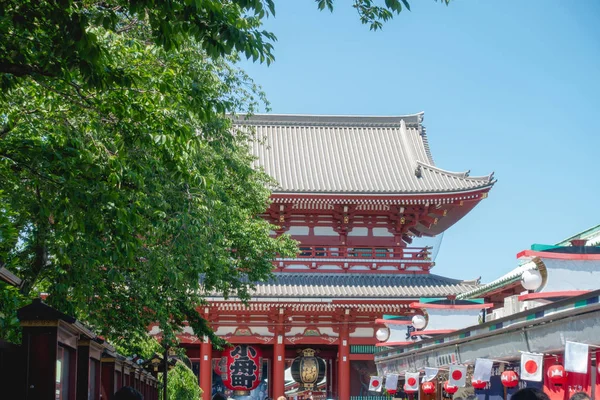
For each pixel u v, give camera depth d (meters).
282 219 61.59
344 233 62.44
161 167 20.59
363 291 59.44
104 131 18.12
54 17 12.50
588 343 18.33
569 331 19.20
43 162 16.92
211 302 57.72
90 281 23.47
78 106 17.41
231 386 60.59
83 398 16.20
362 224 63.03
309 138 71.31
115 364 21.98
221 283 37.78
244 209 35.84
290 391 69.06
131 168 19.14
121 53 18.31
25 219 21.47
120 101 16.03
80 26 12.56
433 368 31.34
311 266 61.59
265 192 36.94
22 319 13.62
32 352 13.55
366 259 61.72
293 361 61.88
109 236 19.39
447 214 63.53
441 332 37.25
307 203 60.66
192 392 48.50
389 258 61.91
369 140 71.38
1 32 13.42
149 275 24.48
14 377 13.48
